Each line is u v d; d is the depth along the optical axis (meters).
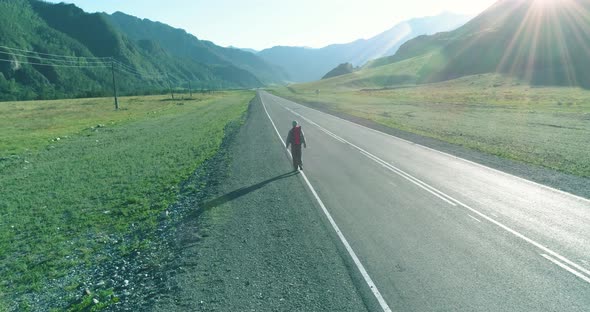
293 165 15.41
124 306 6.32
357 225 9.16
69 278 7.92
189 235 9.16
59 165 19.91
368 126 30.80
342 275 6.76
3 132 35.31
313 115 41.75
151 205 12.35
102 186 15.16
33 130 36.81
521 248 7.64
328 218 9.71
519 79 102.75
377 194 11.72
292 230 8.99
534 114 37.69
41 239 10.13
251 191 12.58
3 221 11.67
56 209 12.55
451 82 124.88
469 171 14.60
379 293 6.14
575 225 8.78
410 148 20.14
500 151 18.58
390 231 8.71
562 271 6.68
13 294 7.41
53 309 6.67
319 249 7.88
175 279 6.98
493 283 6.34
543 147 19.39
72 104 78.25
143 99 98.81
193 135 29.11
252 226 9.39
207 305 6.02
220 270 7.19
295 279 6.70
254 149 20.81
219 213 10.52
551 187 12.05
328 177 14.08
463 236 8.31
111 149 24.38
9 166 20.33
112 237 10.03
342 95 103.44
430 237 8.31
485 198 11.04
